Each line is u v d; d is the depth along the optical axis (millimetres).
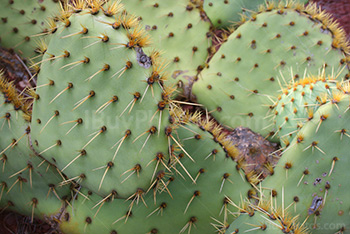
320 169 640
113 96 592
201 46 842
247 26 804
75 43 601
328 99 648
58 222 677
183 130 659
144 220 653
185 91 833
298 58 786
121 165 598
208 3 891
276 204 650
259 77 797
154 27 833
